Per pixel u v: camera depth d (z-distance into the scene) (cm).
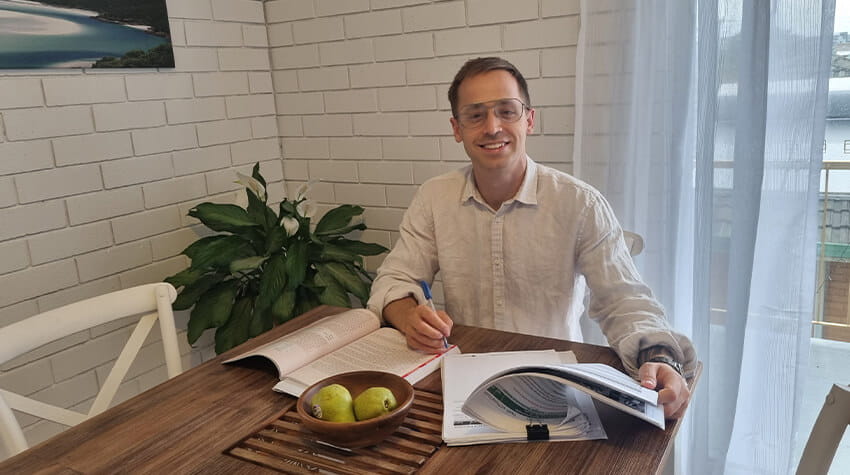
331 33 253
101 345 211
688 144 185
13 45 182
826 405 84
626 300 126
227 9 249
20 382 190
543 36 209
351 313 135
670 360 103
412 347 122
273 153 277
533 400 95
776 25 164
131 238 221
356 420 89
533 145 220
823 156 168
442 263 154
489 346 122
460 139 145
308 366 114
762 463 187
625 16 185
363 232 267
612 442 87
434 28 229
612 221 141
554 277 144
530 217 142
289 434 94
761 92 166
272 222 227
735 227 175
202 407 104
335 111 261
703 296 183
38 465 89
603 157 197
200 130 242
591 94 195
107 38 206
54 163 196
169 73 229
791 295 175
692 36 176
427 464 84
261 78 268
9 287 188
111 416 102
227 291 221
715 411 188
